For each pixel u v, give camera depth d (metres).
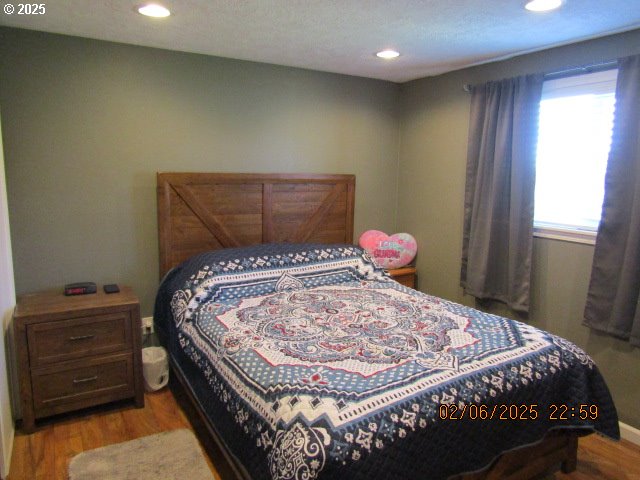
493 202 3.17
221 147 3.29
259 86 3.37
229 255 3.00
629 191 2.45
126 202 3.01
